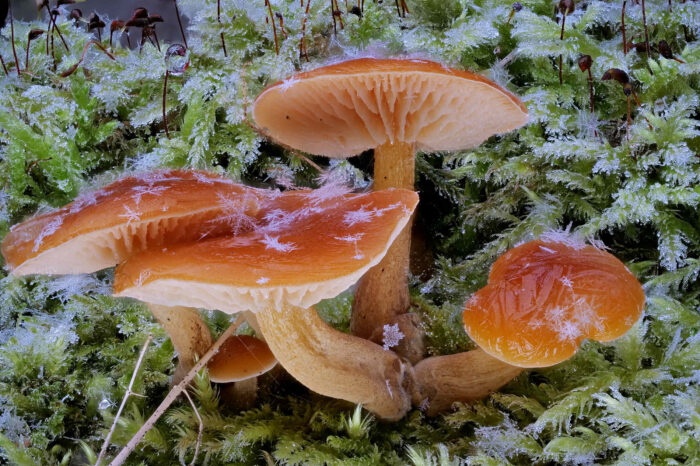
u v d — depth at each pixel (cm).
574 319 17
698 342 18
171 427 19
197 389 19
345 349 18
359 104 19
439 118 19
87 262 18
